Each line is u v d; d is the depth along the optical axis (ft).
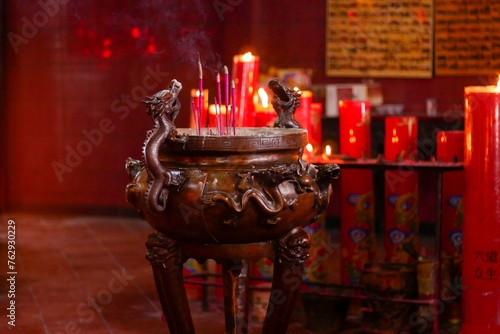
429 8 19.79
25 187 22.26
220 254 7.19
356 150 9.92
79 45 21.42
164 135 6.82
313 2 20.61
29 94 22.00
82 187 21.75
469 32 19.60
